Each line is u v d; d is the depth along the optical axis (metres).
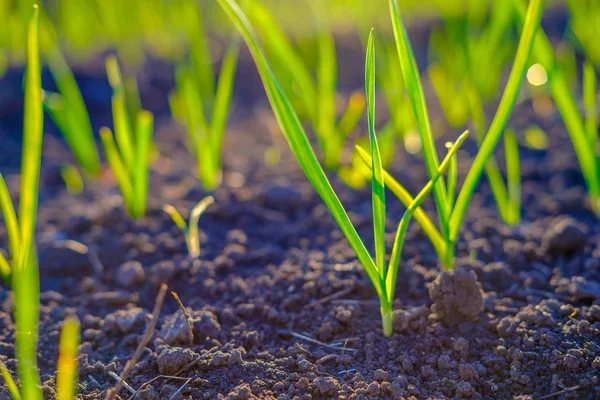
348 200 0.81
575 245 0.71
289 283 0.69
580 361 0.61
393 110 0.88
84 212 0.80
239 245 0.75
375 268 0.62
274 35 0.79
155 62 1.23
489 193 0.81
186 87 0.81
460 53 0.96
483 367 0.61
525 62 0.61
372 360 0.62
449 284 0.64
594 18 0.93
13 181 0.87
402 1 1.40
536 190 0.81
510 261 0.71
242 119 1.04
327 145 0.84
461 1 1.02
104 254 0.74
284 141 0.95
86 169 0.85
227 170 0.87
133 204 0.77
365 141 0.82
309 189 0.83
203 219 0.78
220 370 0.62
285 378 0.61
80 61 1.18
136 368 0.62
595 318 0.64
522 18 0.69
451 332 0.64
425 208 0.79
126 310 0.68
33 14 0.59
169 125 1.02
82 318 0.67
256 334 0.65
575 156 0.86
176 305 0.69
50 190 0.86
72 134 0.83
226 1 0.62
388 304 0.63
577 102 0.94
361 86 1.13
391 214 0.78
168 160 0.91
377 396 0.60
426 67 1.17
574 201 0.78
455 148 0.60
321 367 0.62
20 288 0.59
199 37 0.92
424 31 1.33
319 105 0.84
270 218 0.79
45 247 0.74
